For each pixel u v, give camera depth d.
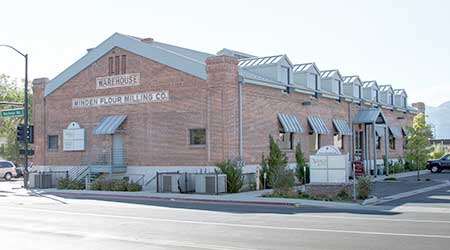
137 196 27.88
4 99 70.19
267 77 34.75
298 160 34.19
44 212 19.59
